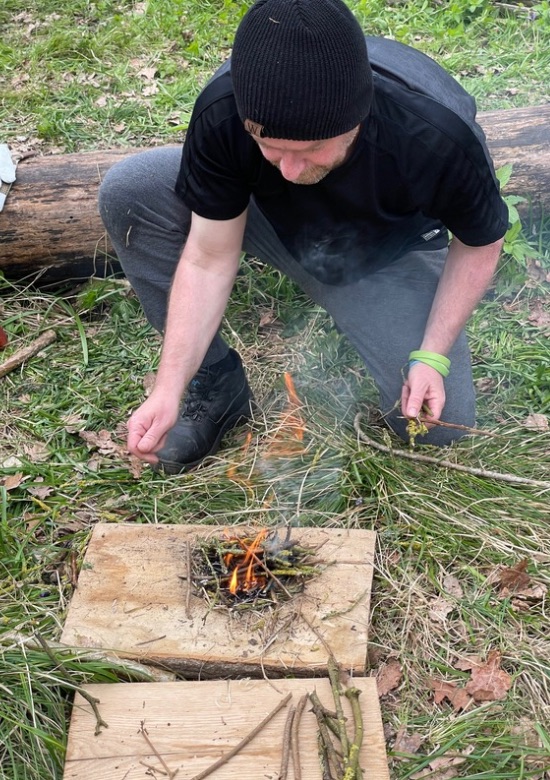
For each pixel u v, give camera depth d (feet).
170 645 7.29
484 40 17.28
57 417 10.30
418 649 7.65
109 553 8.09
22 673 7.04
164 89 15.78
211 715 6.76
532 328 11.26
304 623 7.43
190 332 7.96
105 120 15.21
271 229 8.86
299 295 11.91
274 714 6.73
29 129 15.12
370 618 7.75
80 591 7.75
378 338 9.20
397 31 17.13
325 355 11.01
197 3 18.49
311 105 5.96
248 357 11.10
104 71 16.52
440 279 8.50
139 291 9.53
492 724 7.02
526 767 6.77
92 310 11.94
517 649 7.57
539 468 9.30
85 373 10.95
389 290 9.04
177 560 8.00
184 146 7.72
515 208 12.28
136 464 9.58
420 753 6.92
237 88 6.15
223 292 8.19
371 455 9.45
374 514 8.83
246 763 6.44
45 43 17.34
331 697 6.86
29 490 9.25
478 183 7.39
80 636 7.37
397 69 7.41
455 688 7.32
